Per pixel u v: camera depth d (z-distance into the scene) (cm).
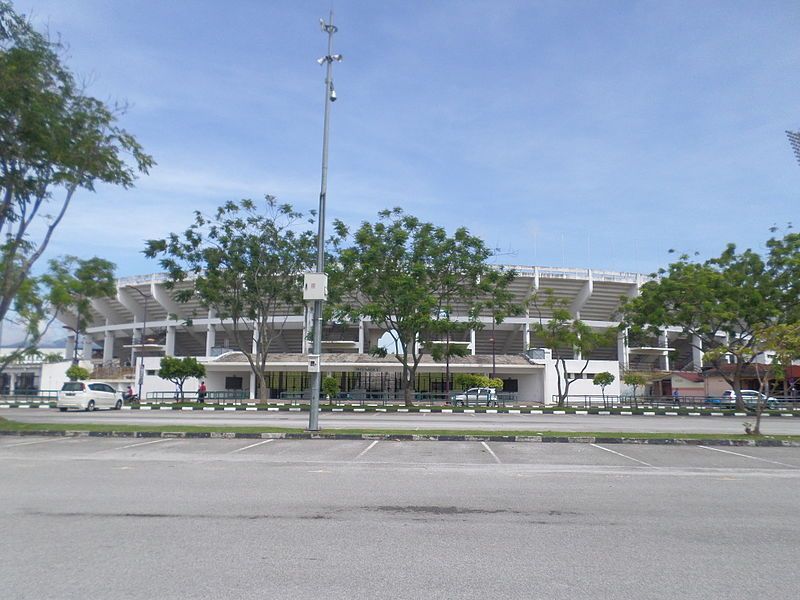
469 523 743
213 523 729
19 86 1764
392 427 2202
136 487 968
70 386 3388
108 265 2734
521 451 1530
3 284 2117
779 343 1817
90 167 2008
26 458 1338
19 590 497
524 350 5850
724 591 509
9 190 1969
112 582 517
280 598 483
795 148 3856
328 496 906
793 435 2006
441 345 3847
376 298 3531
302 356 4856
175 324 6331
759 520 774
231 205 3459
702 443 1719
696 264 3797
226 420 2606
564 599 487
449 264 3488
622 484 1052
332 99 1978
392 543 647
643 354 6259
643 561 592
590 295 5931
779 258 3631
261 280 3638
